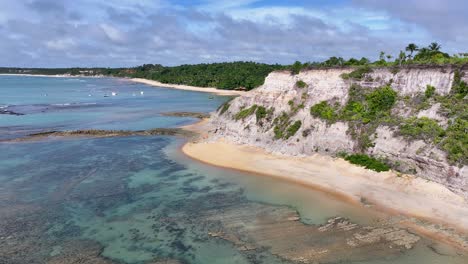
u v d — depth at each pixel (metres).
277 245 30.38
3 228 33.44
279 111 63.50
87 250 29.98
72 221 34.97
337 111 55.97
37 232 32.81
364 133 49.25
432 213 34.62
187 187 43.62
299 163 50.84
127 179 46.34
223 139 65.50
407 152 42.66
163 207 38.09
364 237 31.28
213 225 34.06
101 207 38.09
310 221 34.47
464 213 33.94
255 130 63.72
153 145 64.31
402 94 52.94
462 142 38.81
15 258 28.78
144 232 33.00
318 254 28.89
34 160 54.19
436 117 45.62
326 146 52.09
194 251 29.80
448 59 56.53
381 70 56.88
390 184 41.12
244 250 29.77
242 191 42.25
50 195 40.97
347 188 41.81
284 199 39.78
